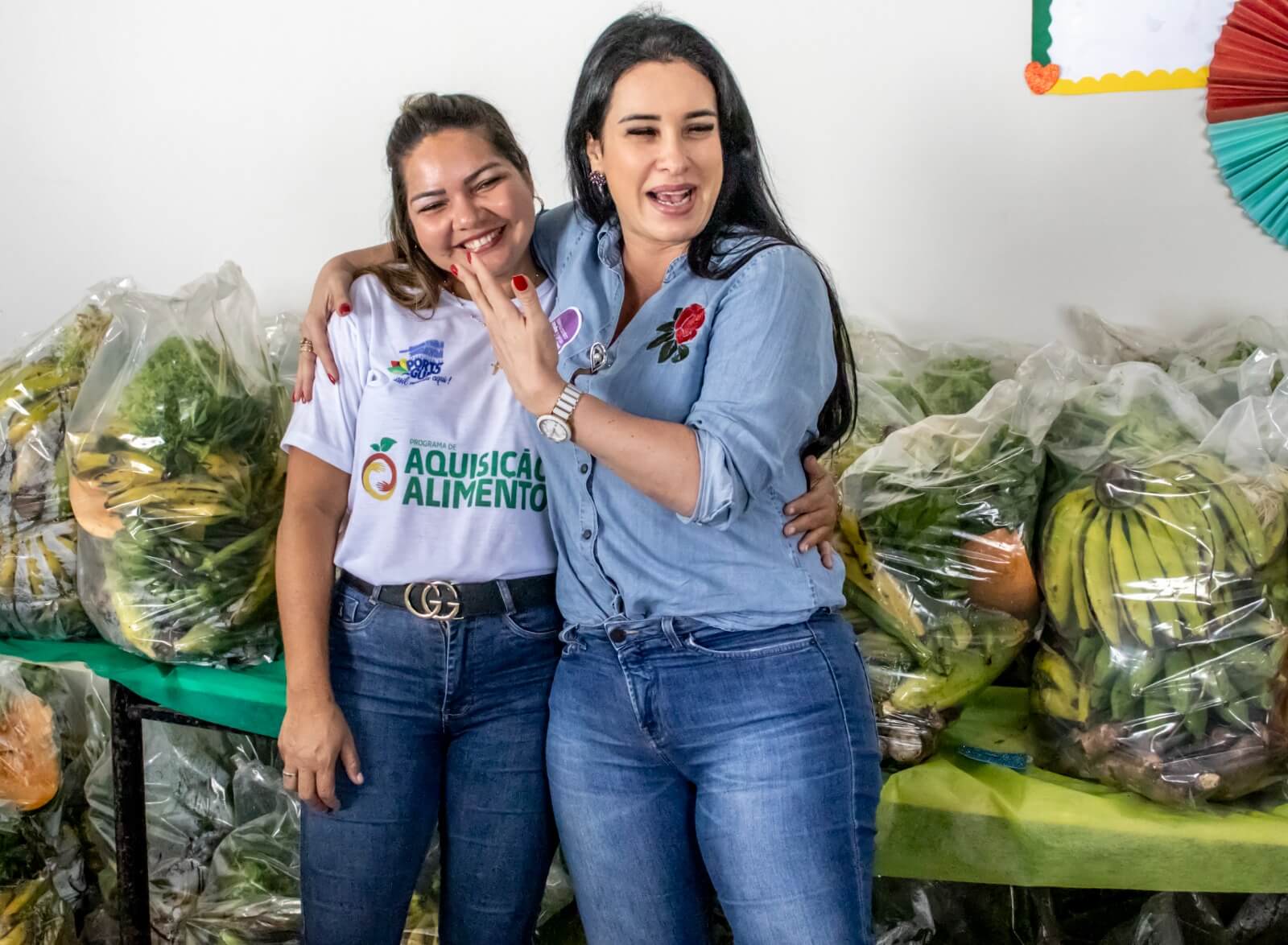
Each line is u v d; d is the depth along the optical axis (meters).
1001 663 1.50
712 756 1.17
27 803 1.70
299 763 1.25
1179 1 1.84
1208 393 1.72
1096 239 1.96
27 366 1.79
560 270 1.41
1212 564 1.40
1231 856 1.33
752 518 1.19
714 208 1.24
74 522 1.73
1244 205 1.89
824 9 1.94
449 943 1.37
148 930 1.64
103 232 2.25
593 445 1.11
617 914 1.22
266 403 1.70
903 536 1.52
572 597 1.28
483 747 1.34
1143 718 1.39
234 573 1.58
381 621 1.32
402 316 1.37
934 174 1.98
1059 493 1.57
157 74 2.16
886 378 1.81
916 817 1.42
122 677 1.57
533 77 2.04
